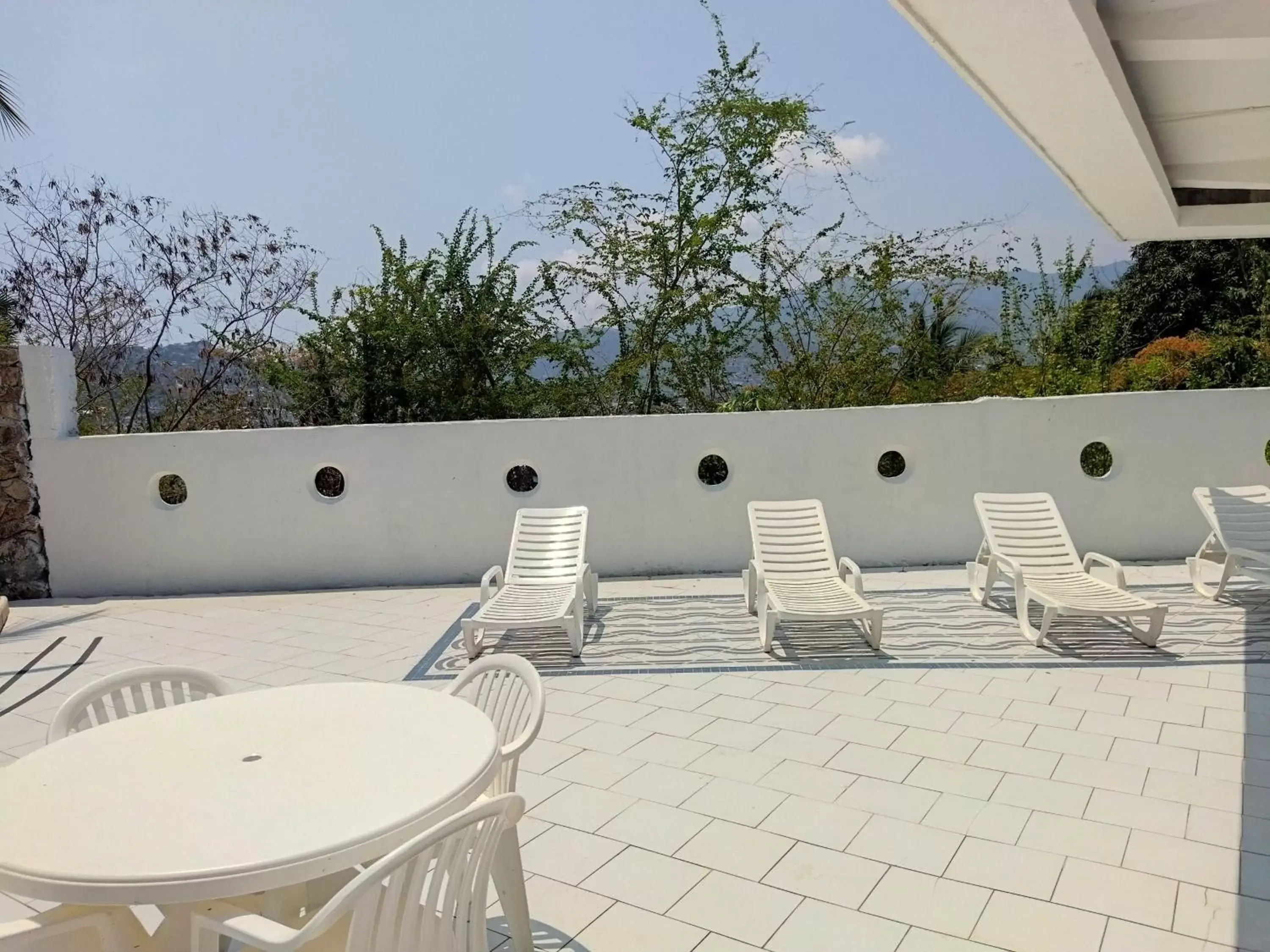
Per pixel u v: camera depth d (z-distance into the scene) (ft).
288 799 8.23
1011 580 24.29
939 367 40.57
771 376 39.81
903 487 30.19
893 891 11.48
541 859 12.59
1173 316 58.44
